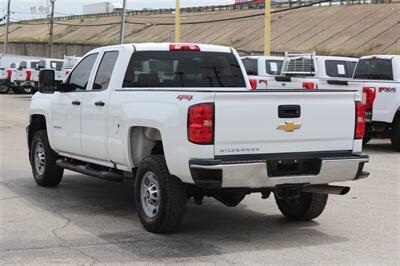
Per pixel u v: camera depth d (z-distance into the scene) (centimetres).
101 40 9025
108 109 747
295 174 642
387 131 1428
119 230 700
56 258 591
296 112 646
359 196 909
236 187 621
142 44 785
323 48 6153
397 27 5981
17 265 569
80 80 854
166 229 672
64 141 871
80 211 798
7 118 2217
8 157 1269
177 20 3681
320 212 738
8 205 830
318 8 7419
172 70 791
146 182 694
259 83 1711
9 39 11056
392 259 597
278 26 7325
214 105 609
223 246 638
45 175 946
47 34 10738
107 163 779
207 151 609
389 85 1379
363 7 6850
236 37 7300
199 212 808
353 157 666
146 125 673
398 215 788
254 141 628
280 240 665
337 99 671
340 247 638
